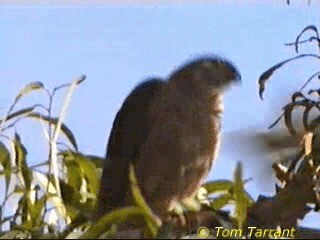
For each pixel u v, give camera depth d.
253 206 4.92
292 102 5.46
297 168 5.39
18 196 5.14
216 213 5.21
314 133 5.32
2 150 5.25
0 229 4.81
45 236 4.60
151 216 4.39
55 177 5.25
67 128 5.56
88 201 5.46
